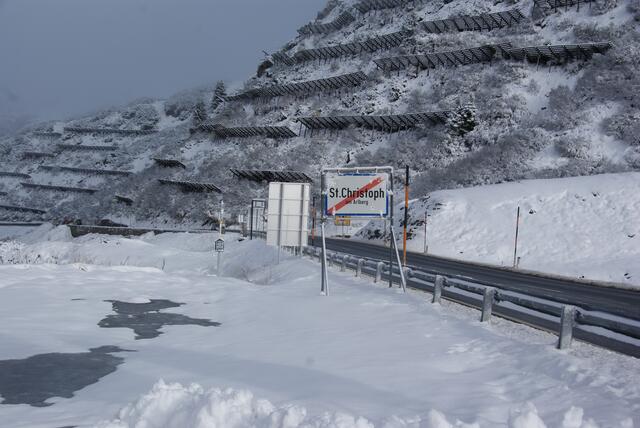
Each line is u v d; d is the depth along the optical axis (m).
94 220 125.00
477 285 11.02
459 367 7.09
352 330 9.92
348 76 121.50
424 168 80.69
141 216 113.38
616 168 57.59
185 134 180.75
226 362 7.66
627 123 63.88
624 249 35.66
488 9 115.06
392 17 146.38
